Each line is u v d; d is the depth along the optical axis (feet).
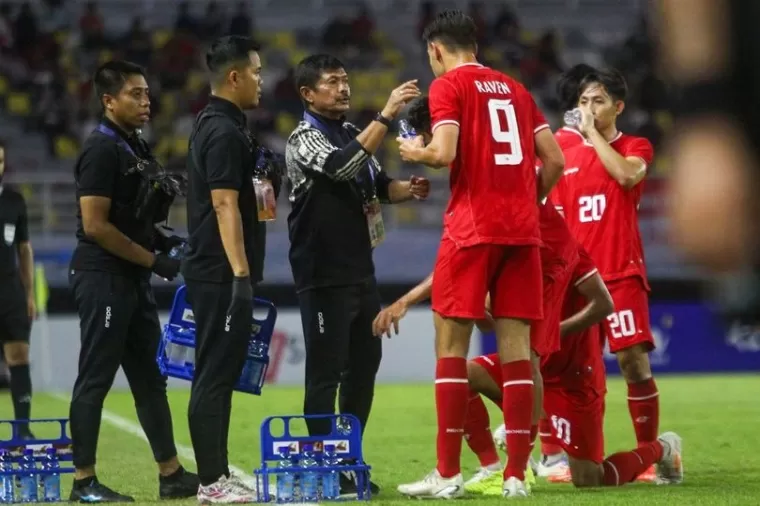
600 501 59.26
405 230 248.73
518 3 324.19
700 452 94.79
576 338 68.28
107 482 79.05
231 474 61.05
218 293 59.67
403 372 205.36
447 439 60.08
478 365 66.90
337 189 64.08
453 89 59.41
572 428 68.85
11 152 270.67
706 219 11.09
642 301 78.28
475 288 59.21
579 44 318.45
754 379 193.57
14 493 63.87
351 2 325.21
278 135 282.77
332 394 63.87
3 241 111.55
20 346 112.78
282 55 307.17
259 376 64.23
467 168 59.36
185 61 288.71
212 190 58.75
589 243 79.46
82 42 290.76
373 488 66.85
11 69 285.43
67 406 156.25
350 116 276.62
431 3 315.99
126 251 63.36
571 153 81.00
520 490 59.98
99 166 62.85
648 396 77.61
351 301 64.34
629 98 278.26
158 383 67.97
